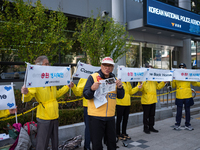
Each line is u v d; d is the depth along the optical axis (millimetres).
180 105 5922
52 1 7957
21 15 5082
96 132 2873
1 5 6586
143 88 5430
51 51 5852
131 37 7266
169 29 10617
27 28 5039
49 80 3160
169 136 5234
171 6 10680
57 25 5742
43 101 3141
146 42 12055
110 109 2943
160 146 4508
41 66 3029
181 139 5000
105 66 2904
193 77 5773
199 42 16391
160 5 10086
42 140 3111
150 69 5148
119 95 3016
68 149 4008
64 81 3473
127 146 4480
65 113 4891
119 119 4859
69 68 3574
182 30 11383
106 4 9781
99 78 2936
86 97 2854
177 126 5926
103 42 6500
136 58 11945
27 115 4465
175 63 14523
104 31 6805
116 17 9273
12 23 4910
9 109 3104
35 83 2934
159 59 13430
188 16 11719
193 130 5824
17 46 5152
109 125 2939
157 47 13219
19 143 3195
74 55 9008
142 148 4383
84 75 4191
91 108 2949
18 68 7512
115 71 8930
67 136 4535
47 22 5547
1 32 5023
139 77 4953
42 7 5496
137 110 6762
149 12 9586
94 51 6480
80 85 4066
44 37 5418
